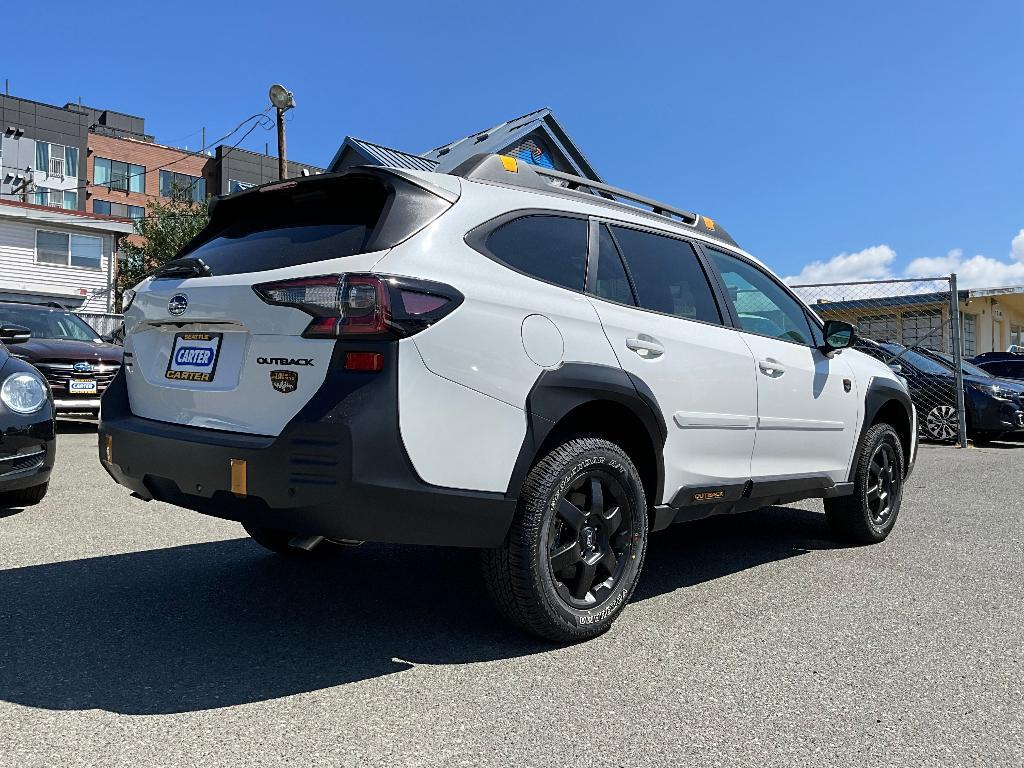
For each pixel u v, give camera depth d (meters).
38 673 2.63
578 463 2.96
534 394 2.83
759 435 3.91
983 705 2.58
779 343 4.18
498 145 17.83
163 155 47.66
